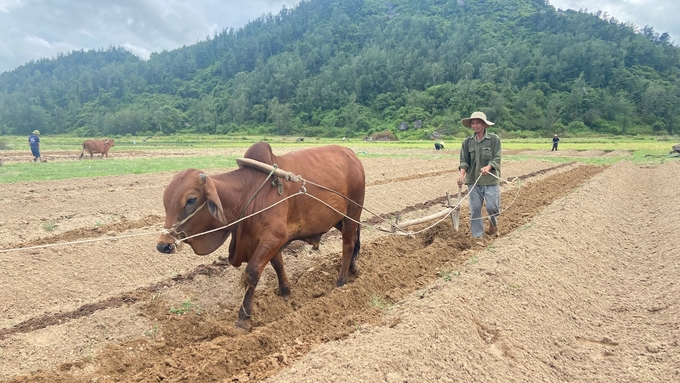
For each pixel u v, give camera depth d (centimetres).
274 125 12812
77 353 602
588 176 2275
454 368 516
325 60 16838
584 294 784
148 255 923
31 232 1074
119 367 582
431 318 580
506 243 948
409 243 1113
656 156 3731
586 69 12681
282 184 668
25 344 602
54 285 795
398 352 507
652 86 11438
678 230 1062
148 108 15588
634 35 15738
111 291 792
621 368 568
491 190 1002
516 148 5709
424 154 4284
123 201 1424
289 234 692
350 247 810
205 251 638
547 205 1478
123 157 3675
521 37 17812
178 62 19938
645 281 852
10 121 14588
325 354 516
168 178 1986
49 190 1600
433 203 1598
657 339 623
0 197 1412
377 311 660
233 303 763
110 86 18275
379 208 1442
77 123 15050
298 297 768
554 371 570
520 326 637
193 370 536
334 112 12675
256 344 591
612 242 1095
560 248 934
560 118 10938
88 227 1141
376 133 9944
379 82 13338
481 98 11106
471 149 994
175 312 718
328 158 766
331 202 741
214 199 585
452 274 779
